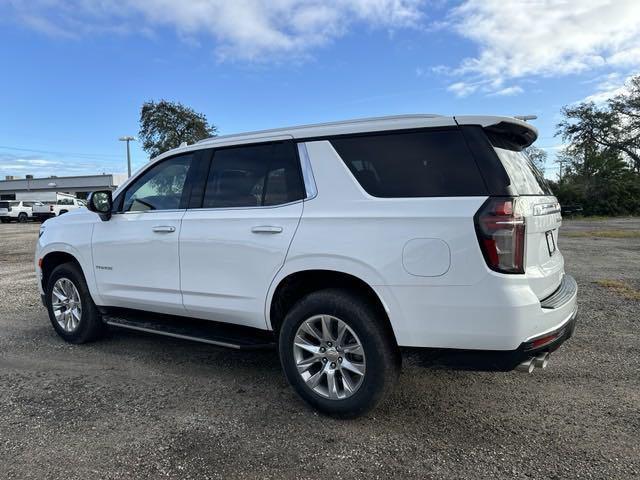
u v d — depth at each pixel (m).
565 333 3.21
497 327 2.85
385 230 3.10
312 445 3.02
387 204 3.15
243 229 3.66
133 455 2.92
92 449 2.98
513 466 2.78
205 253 3.87
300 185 3.51
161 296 4.21
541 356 3.06
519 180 3.13
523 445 3.01
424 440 3.07
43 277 5.32
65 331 5.07
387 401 3.62
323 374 3.37
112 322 4.59
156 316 4.45
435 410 3.48
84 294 4.88
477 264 2.87
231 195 3.88
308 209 3.42
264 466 2.79
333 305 3.25
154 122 36.44
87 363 4.50
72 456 2.91
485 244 2.85
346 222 3.24
